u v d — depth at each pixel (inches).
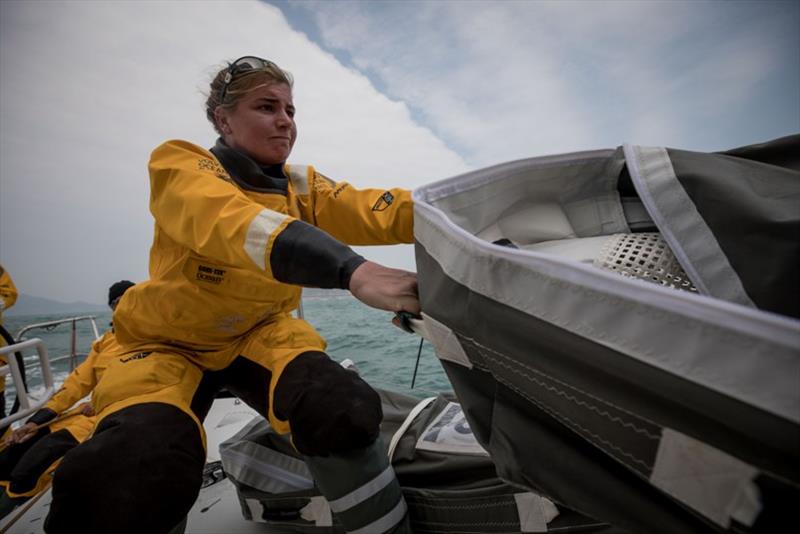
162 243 48.4
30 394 99.5
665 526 17.7
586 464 20.2
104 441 34.0
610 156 33.1
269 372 48.4
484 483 44.9
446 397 64.0
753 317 13.3
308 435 39.1
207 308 47.3
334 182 59.4
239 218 33.3
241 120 48.7
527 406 22.7
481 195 33.4
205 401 51.6
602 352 17.0
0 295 123.4
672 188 26.1
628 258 28.3
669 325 15.2
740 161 27.8
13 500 85.4
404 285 28.1
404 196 48.8
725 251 22.6
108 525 31.1
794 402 12.6
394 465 52.1
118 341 51.9
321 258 29.9
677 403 15.2
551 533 38.2
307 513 52.1
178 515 34.9
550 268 18.6
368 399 40.8
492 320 21.2
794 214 21.0
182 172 39.8
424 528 47.2
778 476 13.2
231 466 57.8
